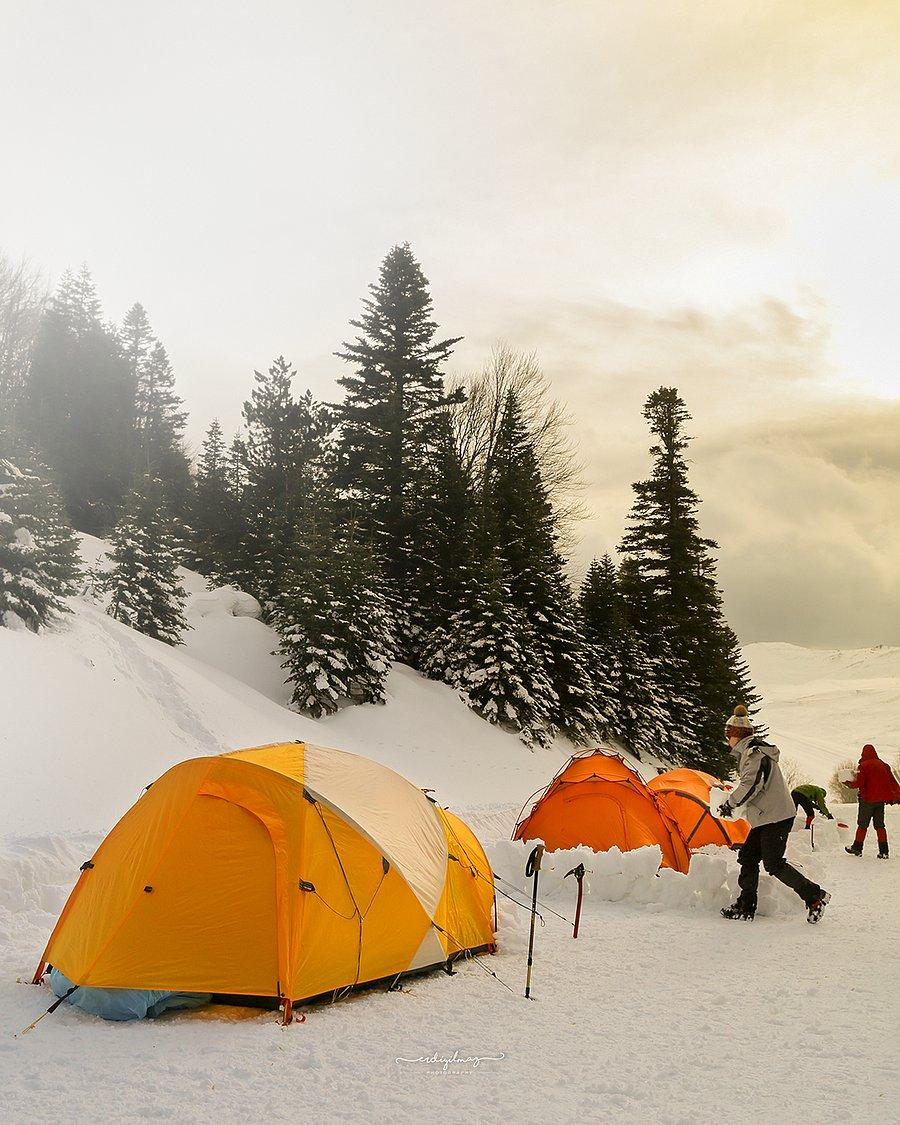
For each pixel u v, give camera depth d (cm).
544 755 2817
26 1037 490
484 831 1504
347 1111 405
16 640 1576
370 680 2603
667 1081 449
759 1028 535
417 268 4353
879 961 704
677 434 4541
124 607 2475
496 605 3014
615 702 3450
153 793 634
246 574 3741
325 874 592
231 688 2219
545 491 4053
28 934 698
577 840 1101
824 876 1070
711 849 1200
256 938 562
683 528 4412
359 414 4091
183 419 5938
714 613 4284
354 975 590
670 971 675
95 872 605
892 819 1852
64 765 1205
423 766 2311
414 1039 509
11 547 1719
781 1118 402
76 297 5281
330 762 681
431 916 651
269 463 4009
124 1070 446
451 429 4291
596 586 3809
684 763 3734
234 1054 473
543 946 757
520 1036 519
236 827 594
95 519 4503
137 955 546
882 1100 420
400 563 3591
